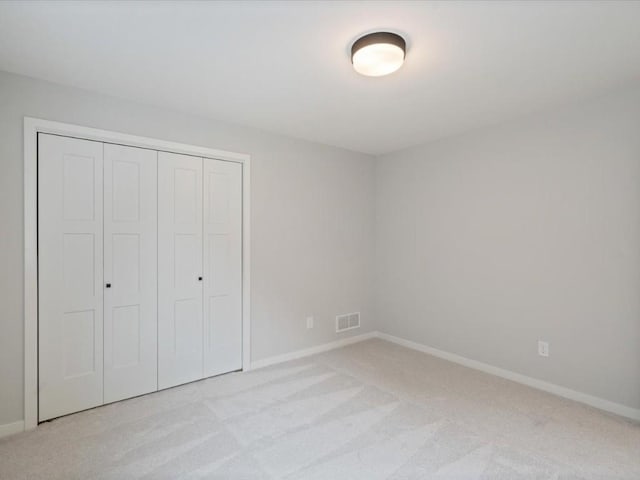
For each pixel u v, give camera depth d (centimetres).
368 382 289
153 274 268
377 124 306
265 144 325
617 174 238
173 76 218
